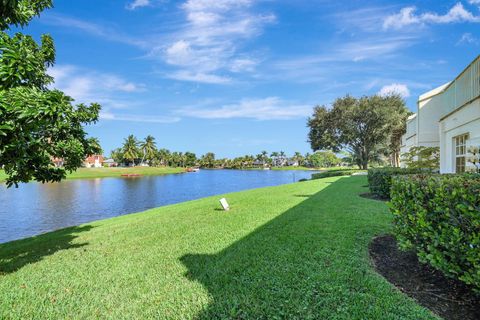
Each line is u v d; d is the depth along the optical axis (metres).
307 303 3.07
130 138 105.25
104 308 3.28
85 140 6.23
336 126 36.53
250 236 5.78
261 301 3.18
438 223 3.07
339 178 22.12
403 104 35.59
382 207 8.09
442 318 2.71
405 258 4.18
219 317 2.96
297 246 4.87
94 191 32.38
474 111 8.10
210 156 149.50
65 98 4.23
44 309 3.32
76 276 4.27
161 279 3.96
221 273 4.00
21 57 4.12
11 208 19.98
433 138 16.19
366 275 3.64
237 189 32.97
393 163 48.47
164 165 133.75
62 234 7.99
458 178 3.14
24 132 3.80
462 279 2.72
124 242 6.09
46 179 5.56
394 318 2.73
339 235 5.35
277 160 145.75
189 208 10.66
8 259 5.52
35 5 5.71
